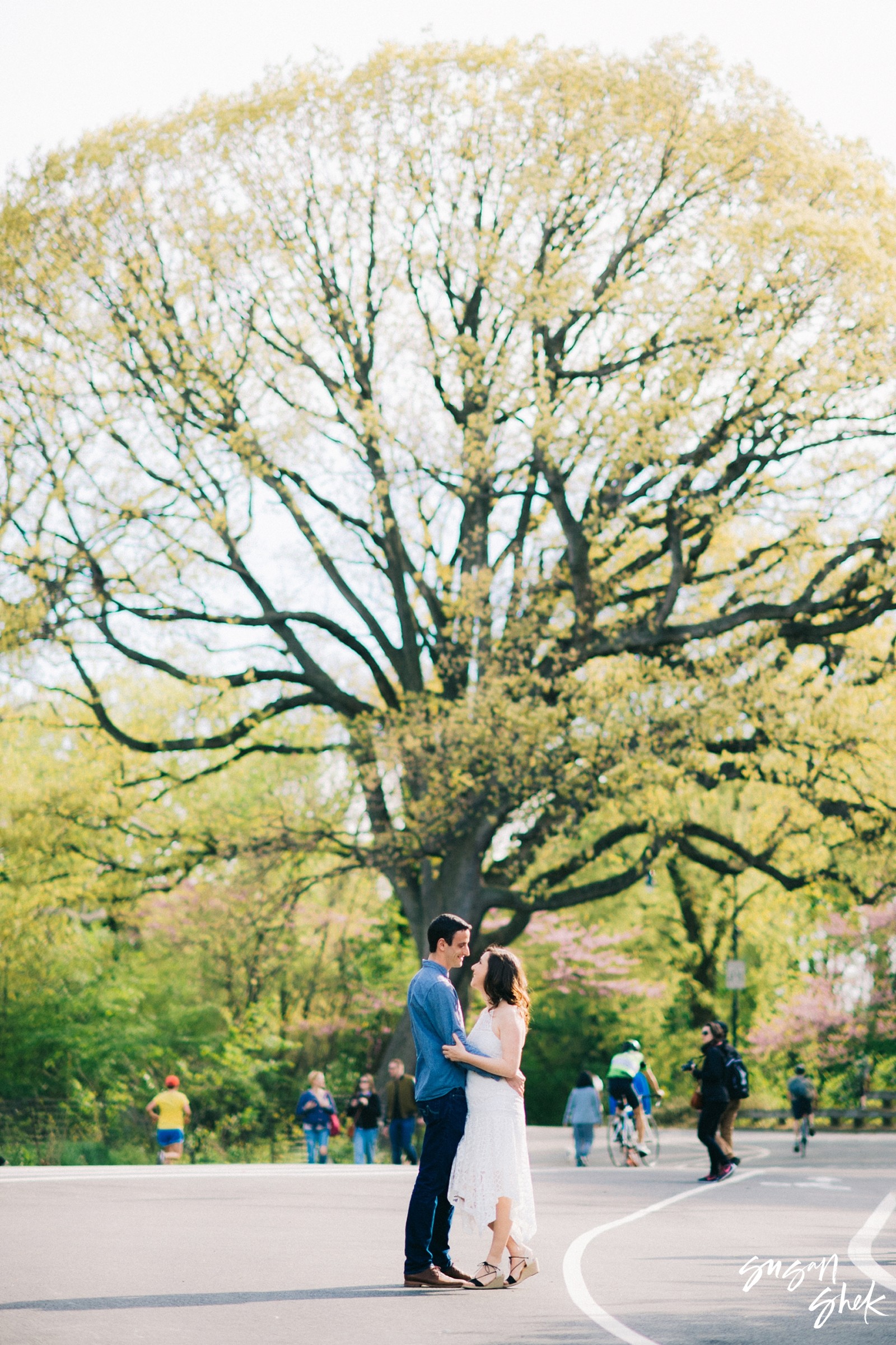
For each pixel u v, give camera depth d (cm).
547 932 4369
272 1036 3725
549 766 2558
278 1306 708
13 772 3553
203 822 3136
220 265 2828
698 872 4478
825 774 2830
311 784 3991
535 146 2752
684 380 2500
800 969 4756
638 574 3005
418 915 2955
